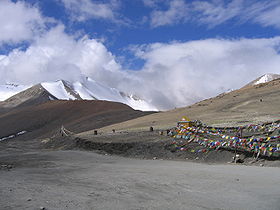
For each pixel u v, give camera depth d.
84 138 34.31
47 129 101.00
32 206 8.81
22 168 18.88
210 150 20.98
